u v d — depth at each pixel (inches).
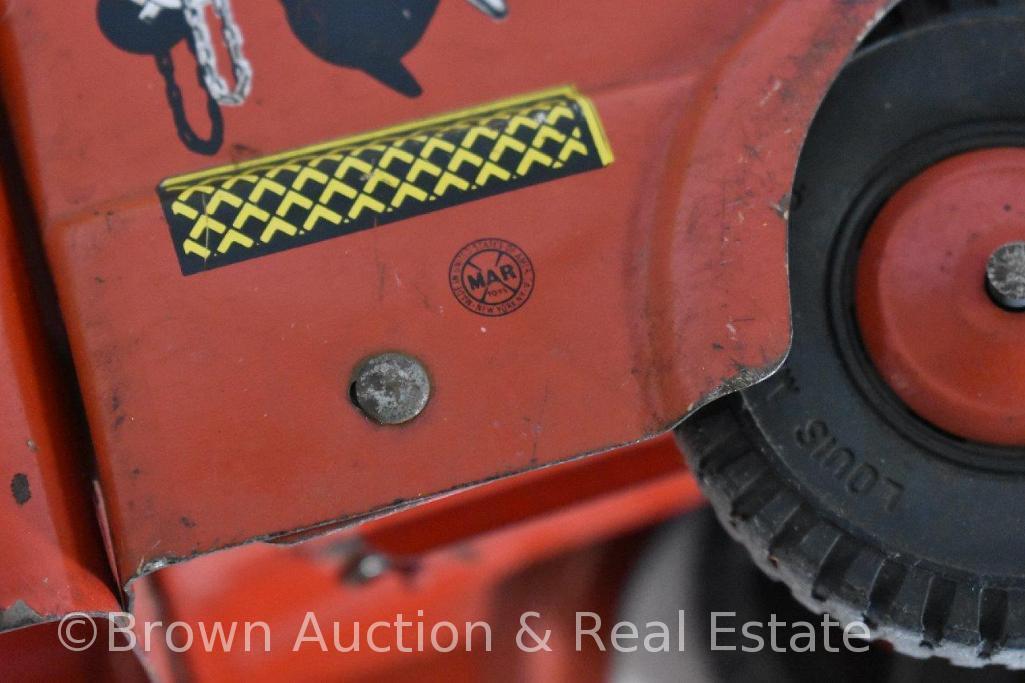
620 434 55.9
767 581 92.2
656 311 56.8
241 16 60.3
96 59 59.8
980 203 60.2
